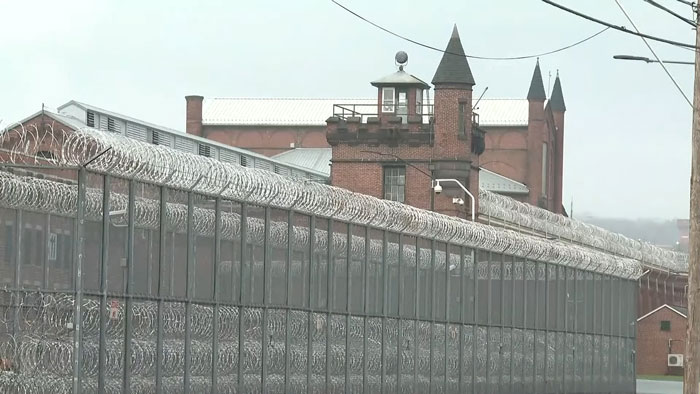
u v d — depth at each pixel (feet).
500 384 629.92
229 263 407.85
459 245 586.86
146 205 365.20
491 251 620.90
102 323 341.82
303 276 452.76
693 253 419.74
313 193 453.58
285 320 439.22
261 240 425.28
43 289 343.26
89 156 339.16
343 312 479.41
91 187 348.59
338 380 476.95
